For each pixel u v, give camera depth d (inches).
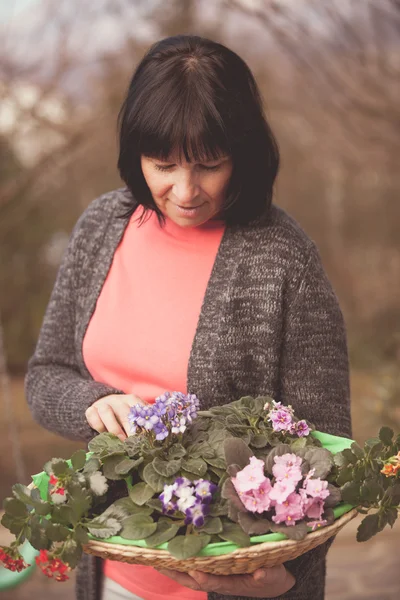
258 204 51.8
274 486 40.2
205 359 51.1
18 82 185.9
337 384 51.8
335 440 47.9
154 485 41.5
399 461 42.1
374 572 123.3
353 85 147.5
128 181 52.0
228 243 52.9
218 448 44.1
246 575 43.0
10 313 284.7
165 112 45.7
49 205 282.4
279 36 139.9
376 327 283.9
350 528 135.0
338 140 233.0
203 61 46.9
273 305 50.8
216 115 45.4
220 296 51.6
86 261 57.5
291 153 290.8
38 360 58.7
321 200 345.1
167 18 177.6
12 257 283.7
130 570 53.1
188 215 49.8
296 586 48.4
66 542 39.3
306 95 201.9
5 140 230.5
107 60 183.2
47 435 209.9
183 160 46.8
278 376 52.0
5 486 175.8
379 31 133.0
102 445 46.0
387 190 336.8
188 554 37.1
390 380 175.6
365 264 338.6
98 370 55.6
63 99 200.2
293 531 38.6
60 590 121.0
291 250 51.6
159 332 53.0
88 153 233.6
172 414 44.1
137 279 55.1
